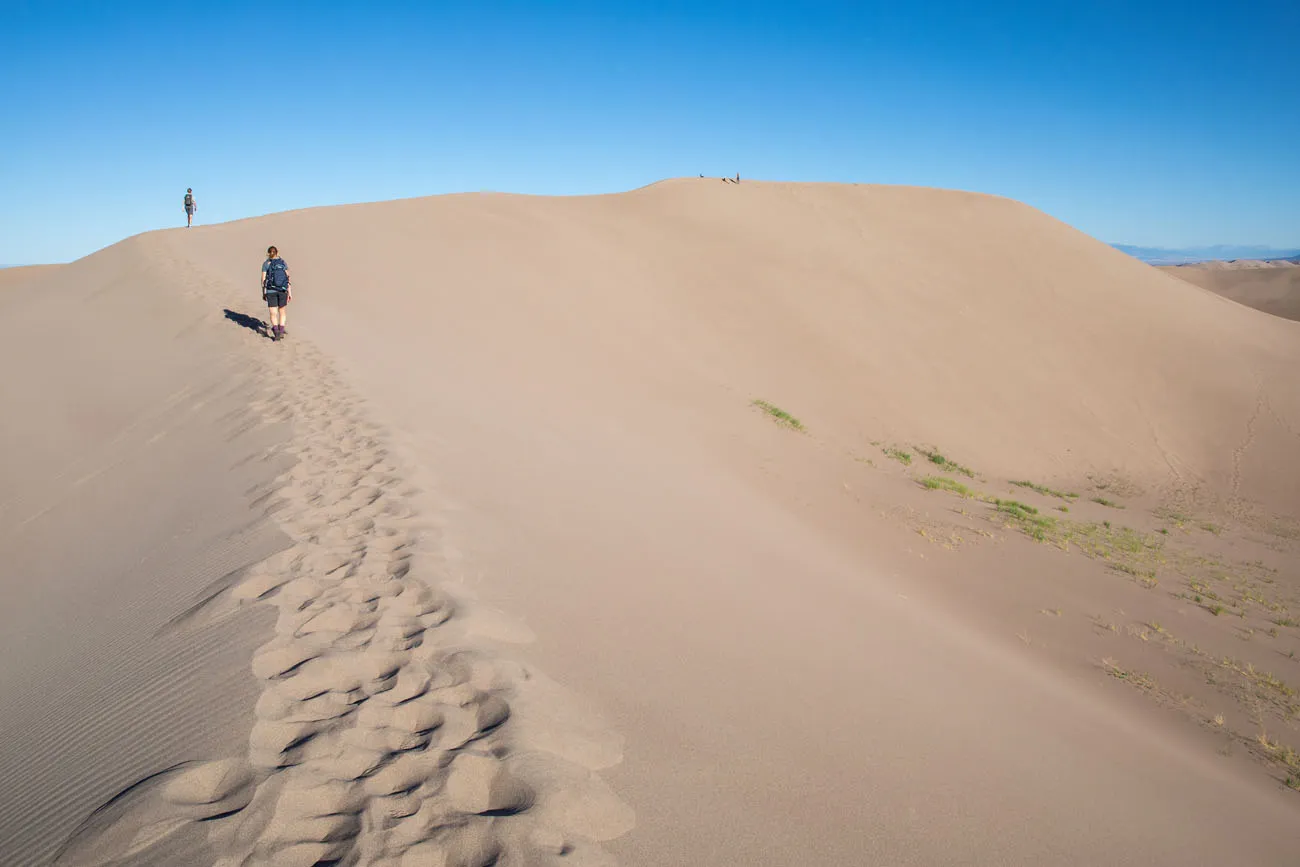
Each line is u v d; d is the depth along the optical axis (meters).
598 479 7.64
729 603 5.01
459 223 26.84
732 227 32.66
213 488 6.36
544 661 3.45
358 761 2.54
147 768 2.58
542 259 24.27
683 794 2.69
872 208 37.44
